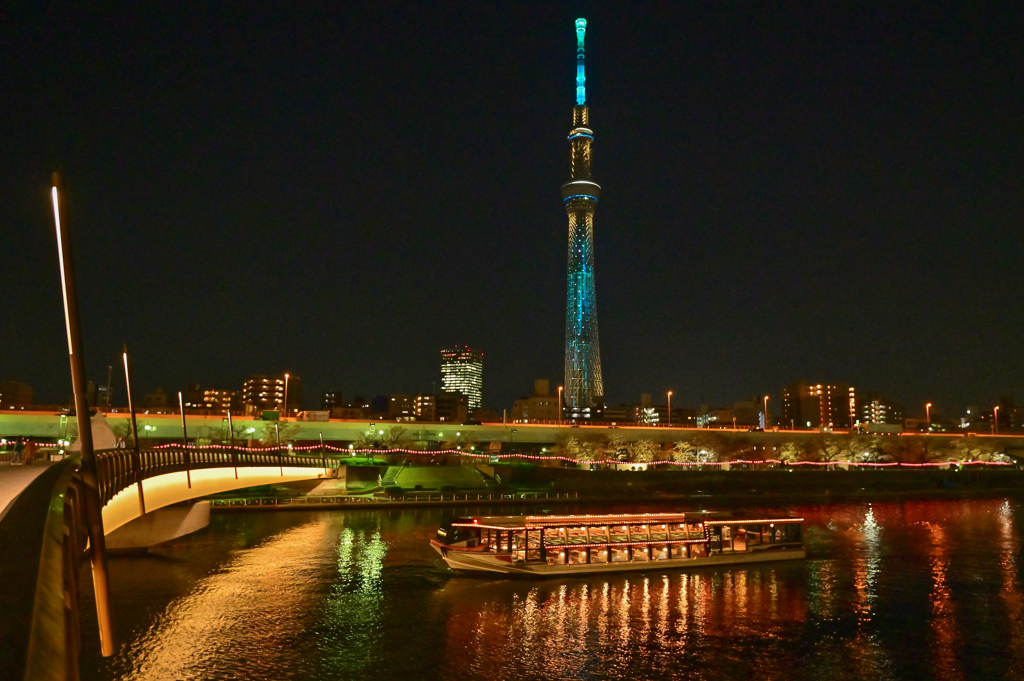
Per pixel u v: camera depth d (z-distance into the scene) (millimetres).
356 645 53562
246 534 95375
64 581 11852
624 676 48875
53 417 149625
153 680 46531
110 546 82375
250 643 53625
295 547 86688
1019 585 73188
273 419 171500
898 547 94000
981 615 62906
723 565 80188
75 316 16312
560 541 75562
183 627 56781
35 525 11914
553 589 69188
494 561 72562
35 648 6629
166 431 161250
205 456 78625
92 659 49969
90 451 16016
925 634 58062
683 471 176250
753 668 50688
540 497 136625
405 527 101625
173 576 72188
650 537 78938
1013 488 180875
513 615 61281
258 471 97750
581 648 53875
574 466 191625
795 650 54156
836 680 48719
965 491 171750
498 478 166375
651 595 68125
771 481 173500
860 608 64812
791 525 86688
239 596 65375
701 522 81125
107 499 39281
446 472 165500
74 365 16172
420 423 194125
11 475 43031
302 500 123312
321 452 172250
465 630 57406
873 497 165000
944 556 87938
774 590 70625
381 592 67312
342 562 78875
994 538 102188
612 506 134250
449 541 75750
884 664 51656
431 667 49750
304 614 60625
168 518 89438
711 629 58562
